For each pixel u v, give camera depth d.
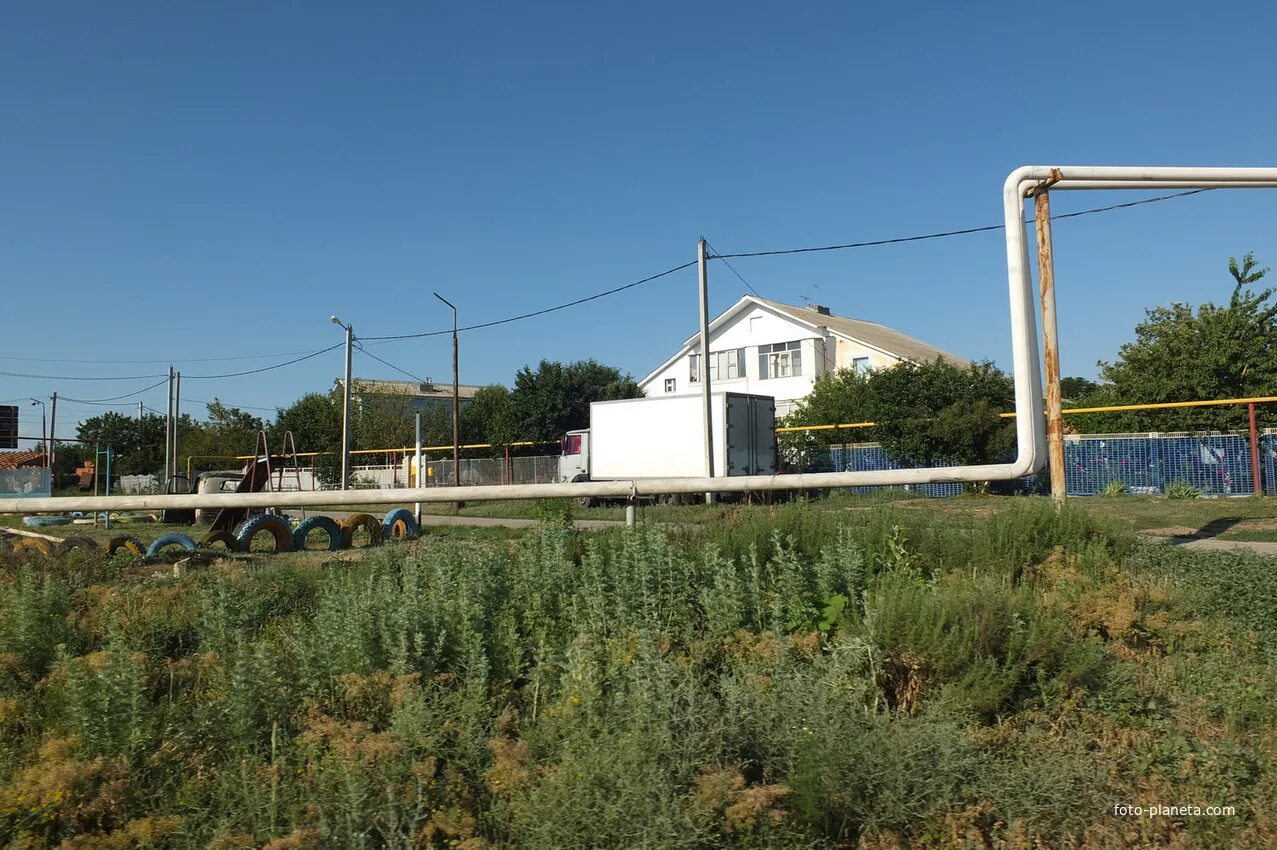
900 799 4.18
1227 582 7.96
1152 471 23.23
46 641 6.05
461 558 7.87
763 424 28.94
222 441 55.22
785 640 5.76
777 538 7.26
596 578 6.63
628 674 4.93
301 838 3.48
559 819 3.71
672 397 28.11
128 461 61.19
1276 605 7.38
